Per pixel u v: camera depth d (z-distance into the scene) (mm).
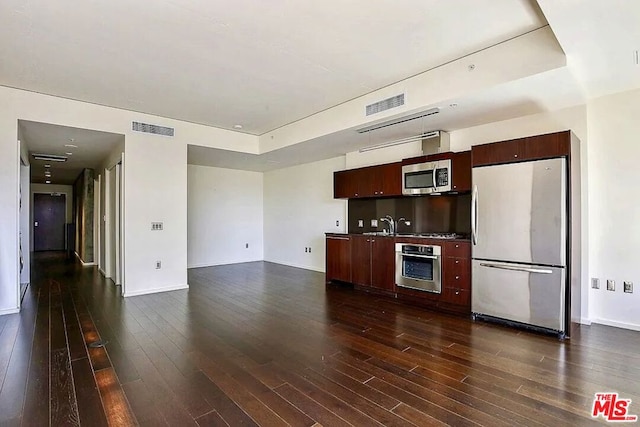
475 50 3164
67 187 11664
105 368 2523
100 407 2008
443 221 4750
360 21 2666
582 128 3604
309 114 5059
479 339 3119
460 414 1938
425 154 4766
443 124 4316
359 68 3521
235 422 1863
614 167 3479
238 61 3352
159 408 1998
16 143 4039
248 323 3600
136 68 3494
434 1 2412
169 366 2561
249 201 8461
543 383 2287
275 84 3934
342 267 5477
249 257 8445
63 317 3797
